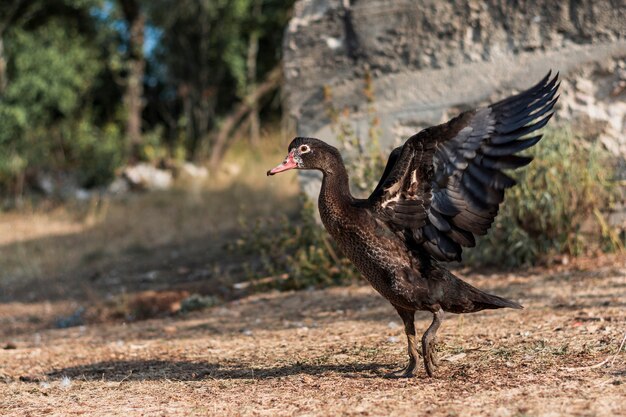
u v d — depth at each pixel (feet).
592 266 35.06
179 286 42.91
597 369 20.06
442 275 20.38
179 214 65.00
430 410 17.26
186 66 98.89
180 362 25.91
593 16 37.45
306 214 39.81
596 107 37.68
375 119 39.47
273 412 18.07
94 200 74.90
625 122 37.37
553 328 25.35
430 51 40.11
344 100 41.70
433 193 19.74
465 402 17.78
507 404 17.33
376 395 19.06
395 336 26.73
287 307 34.83
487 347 23.57
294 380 21.48
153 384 22.58
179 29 96.37
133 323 36.65
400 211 20.04
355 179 39.34
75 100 95.91
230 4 91.30
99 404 20.16
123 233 61.87
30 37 91.40
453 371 21.11
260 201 63.41
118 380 23.71
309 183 41.73
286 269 40.96
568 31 37.86
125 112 102.63
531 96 18.63
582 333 24.29
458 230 20.15
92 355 28.60
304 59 42.52
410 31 40.34
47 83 90.84
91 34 98.12
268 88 89.81
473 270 37.01
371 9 41.01
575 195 36.55
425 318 29.17
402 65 40.65
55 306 43.42
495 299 20.38
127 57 98.53
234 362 25.05
